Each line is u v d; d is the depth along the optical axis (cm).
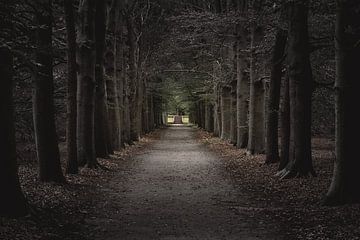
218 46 3212
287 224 971
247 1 2386
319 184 1424
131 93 3841
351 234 834
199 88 4625
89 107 1908
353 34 1087
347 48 1090
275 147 2027
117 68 3081
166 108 8262
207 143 3841
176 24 3362
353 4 1083
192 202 1266
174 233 915
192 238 877
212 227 966
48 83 1410
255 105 2470
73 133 1680
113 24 2755
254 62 2412
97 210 1140
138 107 4050
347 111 1095
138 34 4066
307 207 1123
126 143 3431
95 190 1441
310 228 913
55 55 1351
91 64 1912
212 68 3919
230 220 1030
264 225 974
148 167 2155
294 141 1584
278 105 1995
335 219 965
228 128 3916
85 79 1905
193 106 7562
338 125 1104
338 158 1107
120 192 1430
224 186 1563
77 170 1705
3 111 906
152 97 5916
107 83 2792
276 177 1631
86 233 905
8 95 911
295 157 1584
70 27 1538
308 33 1605
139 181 1688
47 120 1430
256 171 1861
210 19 2447
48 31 1227
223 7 3095
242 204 1228
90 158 1903
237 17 2214
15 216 914
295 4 1442
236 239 864
